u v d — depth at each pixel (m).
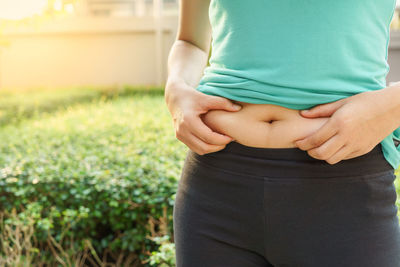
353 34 0.90
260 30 0.94
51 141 4.48
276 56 0.93
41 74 12.60
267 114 0.95
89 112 7.12
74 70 12.57
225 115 0.99
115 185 2.68
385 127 0.86
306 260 0.93
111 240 2.88
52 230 2.77
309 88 0.91
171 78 1.15
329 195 0.90
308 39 0.90
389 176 0.94
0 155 3.78
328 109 0.90
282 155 0.92
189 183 1.05
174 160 3.28
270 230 0.94
